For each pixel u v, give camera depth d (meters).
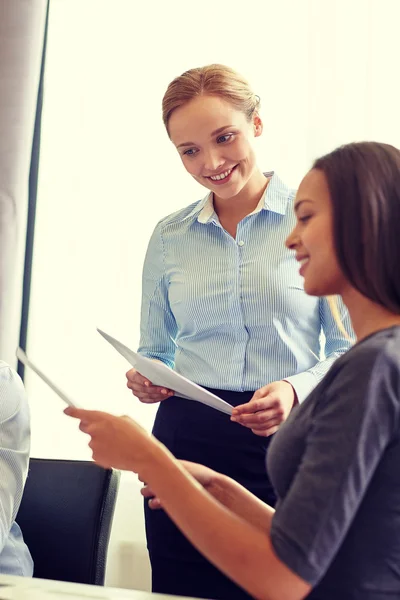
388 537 0.96
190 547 1.91
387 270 1.02
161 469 1.04
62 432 2.82
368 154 1.06
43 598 1.03
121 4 2.89
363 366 0.96
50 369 2.86
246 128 1.92
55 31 2.95
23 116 2.77
